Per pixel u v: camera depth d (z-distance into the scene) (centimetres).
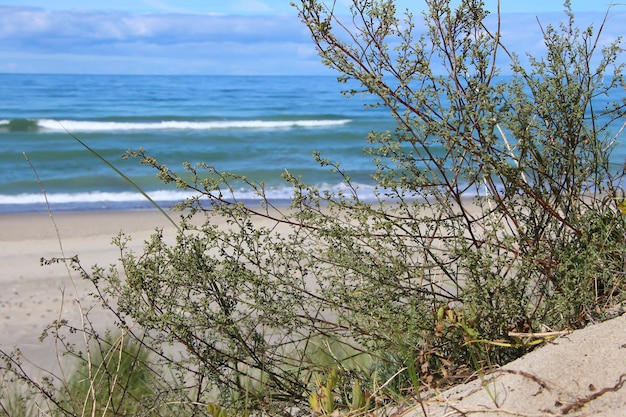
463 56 269
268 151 2392
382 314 271
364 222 278
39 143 2456
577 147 295
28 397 329
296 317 279
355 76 263
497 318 264
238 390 283
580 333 237
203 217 1130
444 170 278
